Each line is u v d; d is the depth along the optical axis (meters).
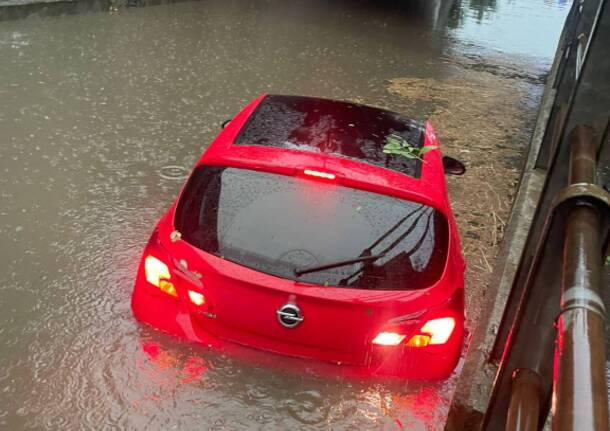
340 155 3.77
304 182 3.58
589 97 2.32
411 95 11.10
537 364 2.03
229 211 3.54
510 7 22.27
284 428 3.33
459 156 8.45
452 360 3.49
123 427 3.29
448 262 3.58
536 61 14.80
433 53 14.55
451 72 13.08
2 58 9.89
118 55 10.98
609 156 4.70
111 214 5.68
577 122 2.37
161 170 6.73
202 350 3.52
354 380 3.44
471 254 5.80
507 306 2.92
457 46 15.58
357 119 4.26
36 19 12.24
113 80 9.63
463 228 6.31
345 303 3.27
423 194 3.60
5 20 11.68
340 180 3.55
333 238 3.45
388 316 3.31
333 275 3.35
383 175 3.66
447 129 9.54
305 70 11.82
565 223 1.76
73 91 8.91
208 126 8.23
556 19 20.81
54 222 5.43
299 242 3.43
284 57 12.55
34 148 6.92
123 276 4.71
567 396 1.18
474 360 3.62
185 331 3.53
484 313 4.32
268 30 14.77
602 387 1.18
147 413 3.36
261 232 3.47
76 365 3.68
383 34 15.96
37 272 4.67
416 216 3.54
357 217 3.50
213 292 3.40
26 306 4.25
